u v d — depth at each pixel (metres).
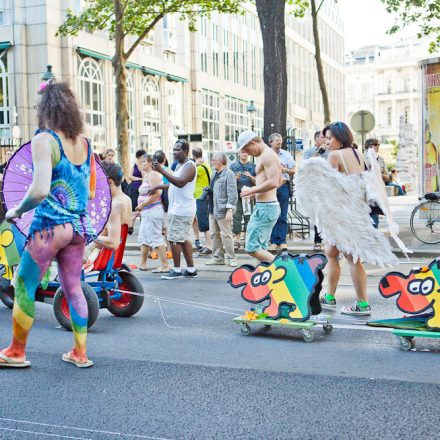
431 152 17.16
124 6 19.64
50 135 4.61
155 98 37.62
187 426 3.88
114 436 3.75
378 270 10.39
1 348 5.71
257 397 4.37
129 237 15.70
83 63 30.56
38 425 3.92
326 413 4.06
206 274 10.23
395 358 5.36
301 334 6.23
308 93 72.62
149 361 5.27
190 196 9.71
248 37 53.72
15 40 28.47
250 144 7.30
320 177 6.58
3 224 7.40
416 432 3.74
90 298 6.30
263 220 7.37
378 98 116.12
